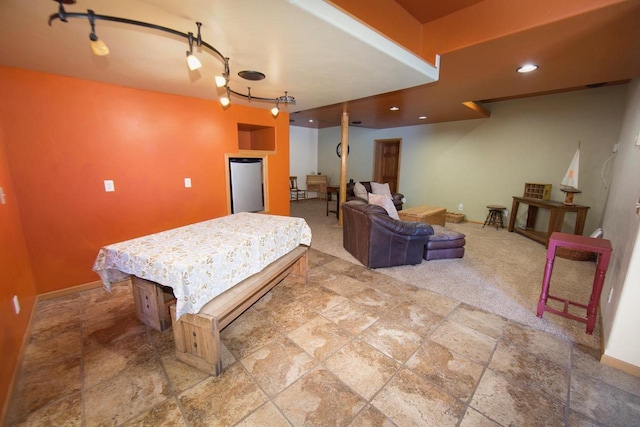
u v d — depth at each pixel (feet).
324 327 7.06
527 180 17.24
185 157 10.94
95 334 6.77
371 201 13.19
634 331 5.48
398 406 4.79
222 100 8.98
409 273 10.65
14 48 6.00
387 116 18.85
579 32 6.21
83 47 5.96
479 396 5.02
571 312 7.97
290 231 8.55
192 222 11.42
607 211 11.73
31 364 5.75
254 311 7.79
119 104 9.14
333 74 7.95
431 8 7.02
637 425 4.48
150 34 5.32
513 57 7.90
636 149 7.79
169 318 7.16
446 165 21.44
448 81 10.39
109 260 6.09
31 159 7.76
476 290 9.25
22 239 7.59
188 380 5.34
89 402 4.84
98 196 9.03
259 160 13.69
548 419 4.58
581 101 14.65
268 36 5.53
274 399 4.91
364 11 5.93
